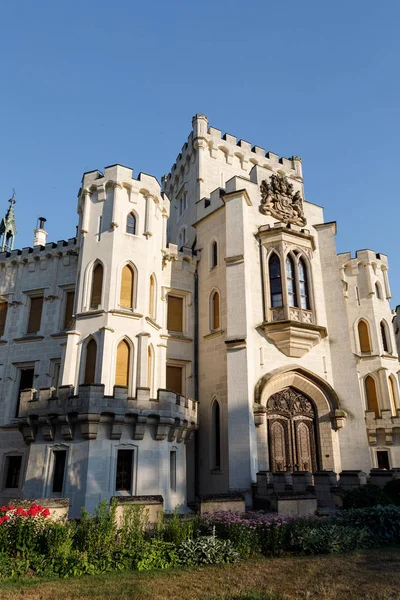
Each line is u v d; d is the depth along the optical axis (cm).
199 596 843
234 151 3512
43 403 1892
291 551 1199
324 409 2353
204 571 1014
